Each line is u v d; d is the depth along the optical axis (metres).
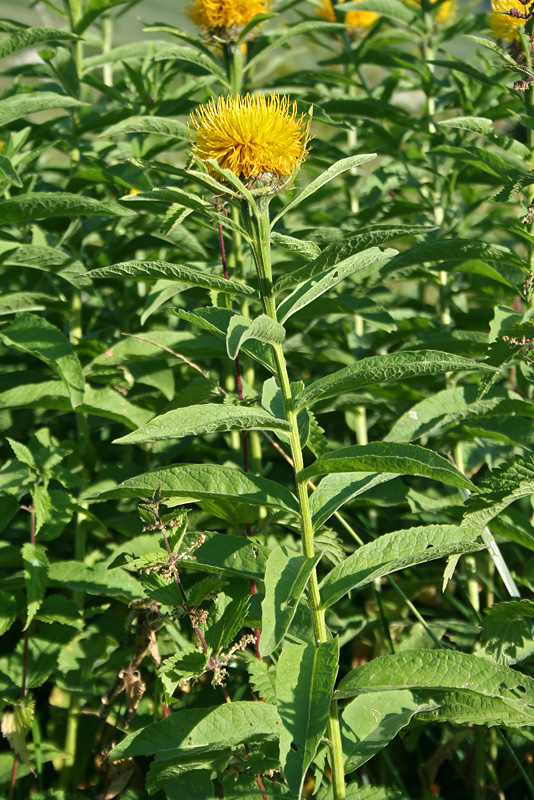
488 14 3.75
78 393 2.49
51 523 2.46
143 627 2.24
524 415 2.54
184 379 3.29
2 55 2.89
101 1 3.16
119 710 2.50
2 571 2.97
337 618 2.87
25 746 2.30
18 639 2.97
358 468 1.72
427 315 3.72
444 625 2.92
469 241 2.63
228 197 1.97
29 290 3.33
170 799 2.08
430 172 3.85
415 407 2.54
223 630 2.02
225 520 2.60
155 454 3.12
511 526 2.42
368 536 3.18
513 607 2.23
